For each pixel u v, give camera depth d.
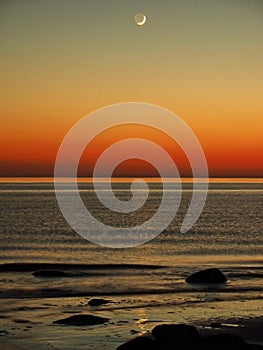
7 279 20.42
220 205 79.31
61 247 32.72
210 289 18.91
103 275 21.56
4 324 14.24
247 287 19.22
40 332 13.53
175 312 15.67
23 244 33.88
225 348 11.74
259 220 53.09
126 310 15.88
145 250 31.70
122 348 12.06
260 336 13.52
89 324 14.23
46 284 19.61
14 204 77.62
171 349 11.79
